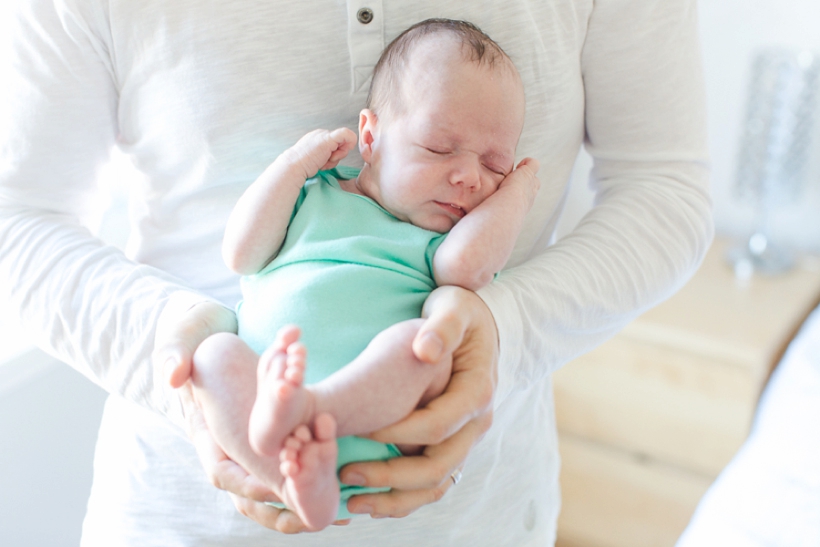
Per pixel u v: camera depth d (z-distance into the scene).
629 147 0.84
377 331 0.67
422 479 0.61
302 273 0.70
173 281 0.79
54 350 0.77
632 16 0.77
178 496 0.81
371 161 0.76
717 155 2.21
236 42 0.72
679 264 0.82
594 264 0.77
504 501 0.90
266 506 0.64
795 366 1.54
